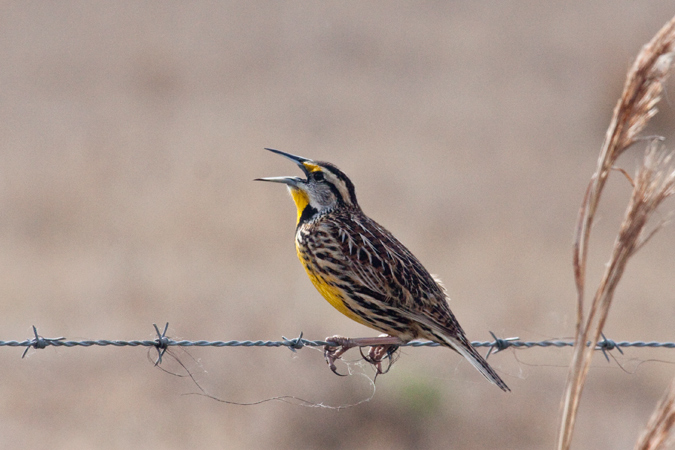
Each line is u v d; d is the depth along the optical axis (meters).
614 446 9.98
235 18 37.56
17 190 17.23
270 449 9.84
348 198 6.95
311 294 12.92
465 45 33.81
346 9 39.75
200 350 11.09
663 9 35.75
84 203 16.84
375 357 6.64
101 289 13.04
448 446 10.00
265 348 11.11
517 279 14.00
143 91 27.17
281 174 19.33
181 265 14.08
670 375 11.30
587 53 30.70
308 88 28.06
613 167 4.31
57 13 36.78
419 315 6.34
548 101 26.44
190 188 18.00
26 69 28.80
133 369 11.17
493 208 17.56
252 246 15.07
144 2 39.56
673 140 20.83
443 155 21.23
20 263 14.02
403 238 15.53
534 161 20.92
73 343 5.88
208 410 10.27
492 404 10.52
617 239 4.25
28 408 10.34
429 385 10.20
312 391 10.20
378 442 9.91
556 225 16.72
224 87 27.88
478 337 11.98
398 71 30.50
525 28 36.12
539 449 9.94
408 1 41.94
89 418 10.18
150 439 9.78
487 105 26.27
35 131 22.41
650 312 12.94
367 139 22.59
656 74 4.05
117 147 21.08
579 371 4.33
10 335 11.64
